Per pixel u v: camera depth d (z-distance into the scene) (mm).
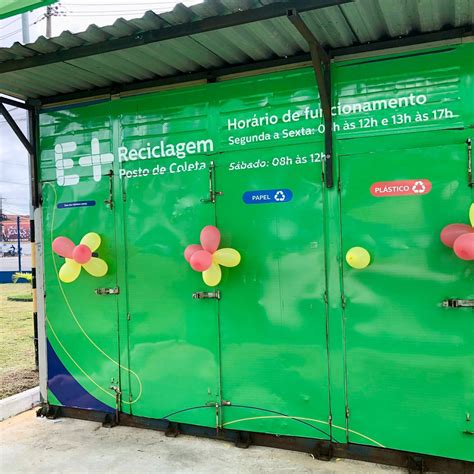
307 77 3307
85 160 4027
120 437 3742
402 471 3078
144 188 3803
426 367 3051
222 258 3363
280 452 3391
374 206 3150
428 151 3023
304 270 3332
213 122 3568
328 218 3264
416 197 3053
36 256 4293
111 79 3797
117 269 3918
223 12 2646
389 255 3119
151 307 3799
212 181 3568
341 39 3102
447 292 2996
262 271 3441
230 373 3551
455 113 2965
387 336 3135
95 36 2918
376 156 3139
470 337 2951
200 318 3635
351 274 3211
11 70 3295
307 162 3312
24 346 7406
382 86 3121
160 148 3740
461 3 2639
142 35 2861
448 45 2975
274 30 2979
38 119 4227
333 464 3193
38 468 3305
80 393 4113
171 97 3699
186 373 3691
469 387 2961
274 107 3395
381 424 3162
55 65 3463
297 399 3371
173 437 3699
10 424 4094
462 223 2953
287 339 3385
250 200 3467
